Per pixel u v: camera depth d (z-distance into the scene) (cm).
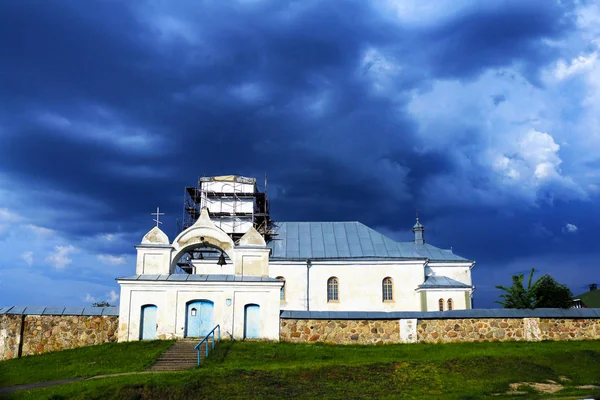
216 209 6359
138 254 4500
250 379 2819
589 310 4081
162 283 4294
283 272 5719
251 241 4603
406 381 2847
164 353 3634
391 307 5588
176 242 4569
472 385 2769
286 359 3497
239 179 6425
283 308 5609
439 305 5400
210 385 2716
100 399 2562
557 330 4006
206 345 3550
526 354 3309
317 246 5956
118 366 3359
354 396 2602
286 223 6338
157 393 2623
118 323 4216
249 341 4112
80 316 4181
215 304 4291
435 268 5831
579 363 3200
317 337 4144
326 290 5659
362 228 6216
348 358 3475
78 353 3838
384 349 3794
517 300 4634
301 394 2633
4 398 2634
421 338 4044
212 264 5578
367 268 5700
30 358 3869
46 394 2641
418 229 6550
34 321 4103
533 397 2519
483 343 3931
